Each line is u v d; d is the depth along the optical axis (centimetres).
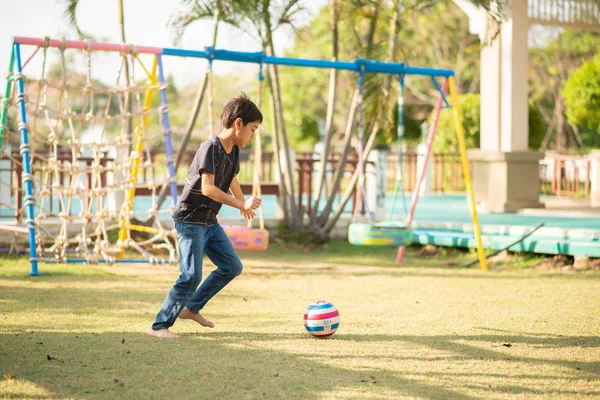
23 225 877
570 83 1795
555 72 2984
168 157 766
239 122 433
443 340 443
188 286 439
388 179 2150
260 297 609
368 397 322
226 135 436
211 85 779
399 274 772
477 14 1334
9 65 732
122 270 776
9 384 333
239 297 608
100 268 786
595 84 1742
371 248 1011
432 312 543
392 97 984
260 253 954
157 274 751
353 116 1013
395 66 827
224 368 368
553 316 530
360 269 812
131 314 518
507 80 1297
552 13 1338
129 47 754
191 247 438
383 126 980
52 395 318
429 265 856
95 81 2572
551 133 3288
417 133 2914
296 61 796
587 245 807
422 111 2984
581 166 1831
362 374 361
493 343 437
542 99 3250
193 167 436
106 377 348
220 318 509
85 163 1084
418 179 859
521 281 721
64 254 752
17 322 480
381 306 570
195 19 957
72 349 404
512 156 1284
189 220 438
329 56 2753
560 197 1747
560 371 373
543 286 686
